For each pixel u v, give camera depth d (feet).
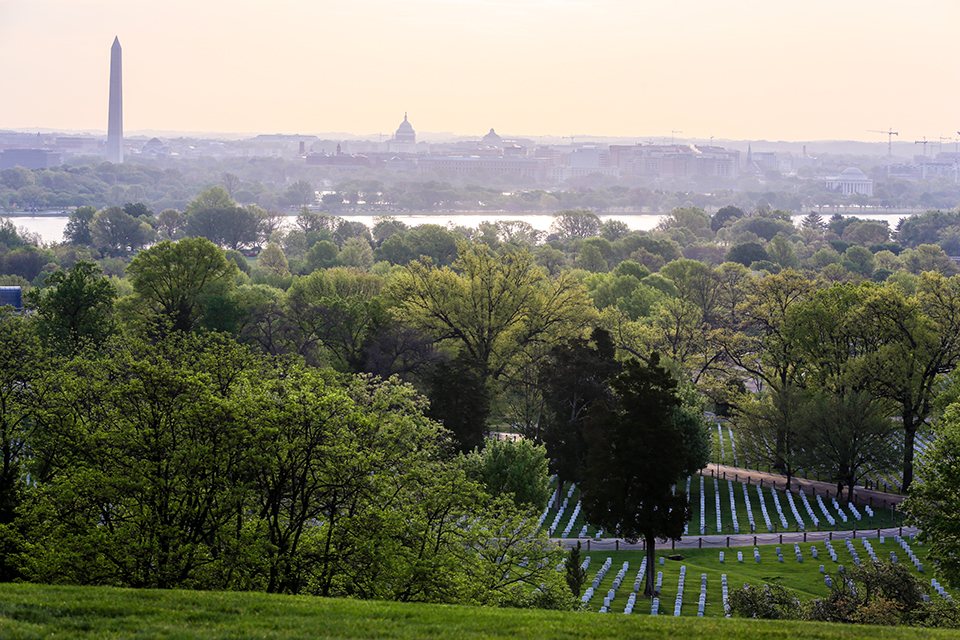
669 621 95.40
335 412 120.78
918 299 290.97
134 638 76.18
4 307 211.20
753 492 276.41
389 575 118.73
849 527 239.09
